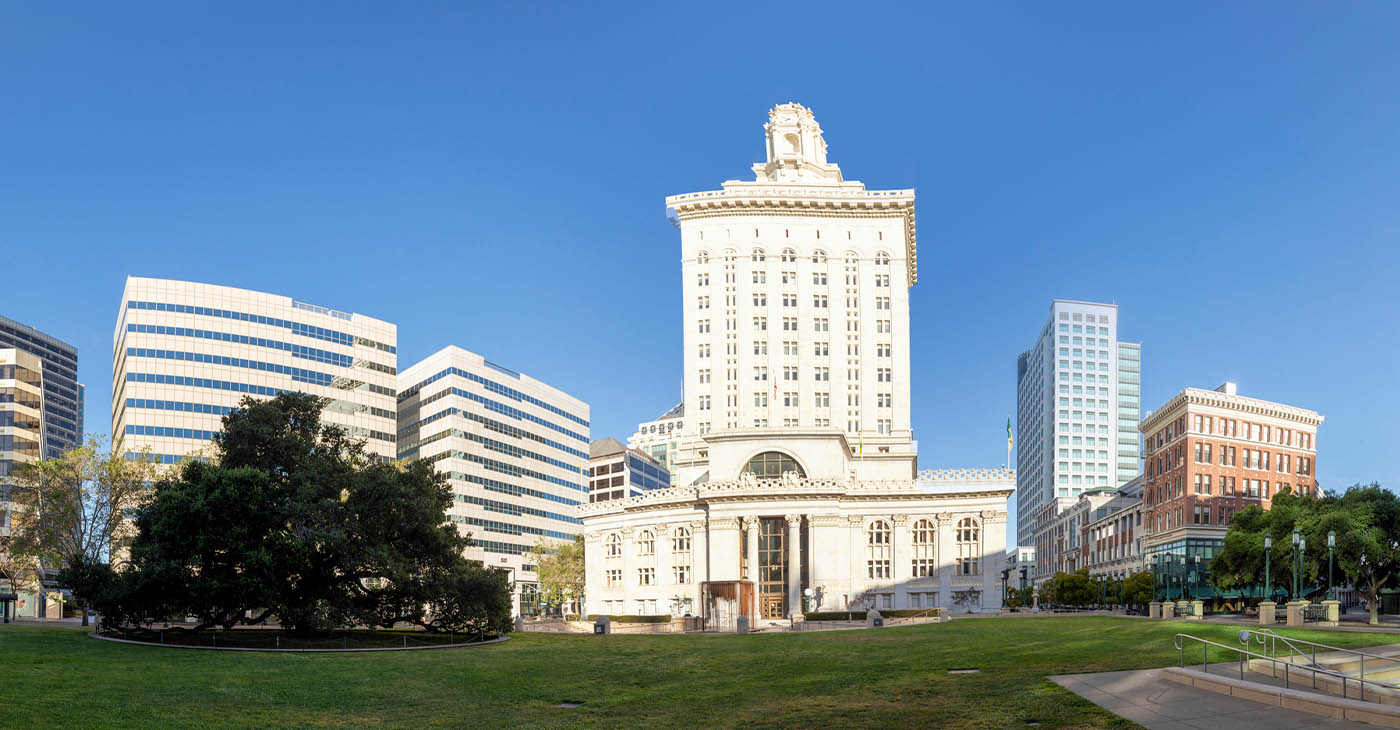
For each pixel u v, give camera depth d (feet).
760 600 423.64
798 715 117.80
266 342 632.38
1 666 153.99
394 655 199.72
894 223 580.71
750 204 576.61
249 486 228.02
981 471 483.92
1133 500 598.75
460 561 266.16
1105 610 480.64
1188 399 476.95
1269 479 498.69
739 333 569.23
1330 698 98.78
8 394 593.83
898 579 432.25
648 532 461.78
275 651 202.69
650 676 163.22
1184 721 98.43
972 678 140.97
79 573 238.07
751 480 433.48
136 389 583.17
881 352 571.69
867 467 548.31
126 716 117.08
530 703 135.54
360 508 245.65
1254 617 280.10
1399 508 330.13
